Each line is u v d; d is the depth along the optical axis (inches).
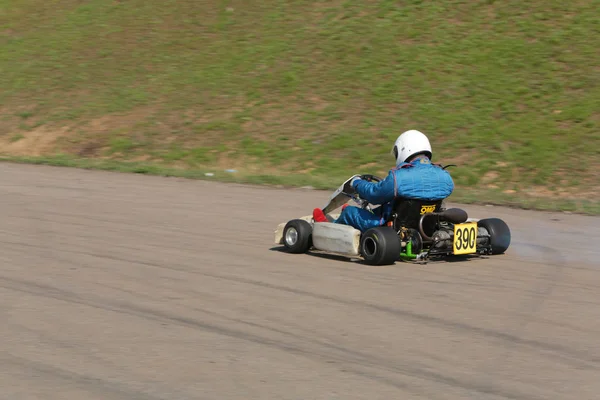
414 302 461.7
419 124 1364.4
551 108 1349.7
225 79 1717.5
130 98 1707.7
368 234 562.3
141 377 333.1
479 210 890.1
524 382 332.2
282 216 817.5
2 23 2332.7
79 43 2095.2
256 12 2043.6
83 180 1110.4
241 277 525.3
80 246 633.0
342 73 1638.8
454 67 1574.8
